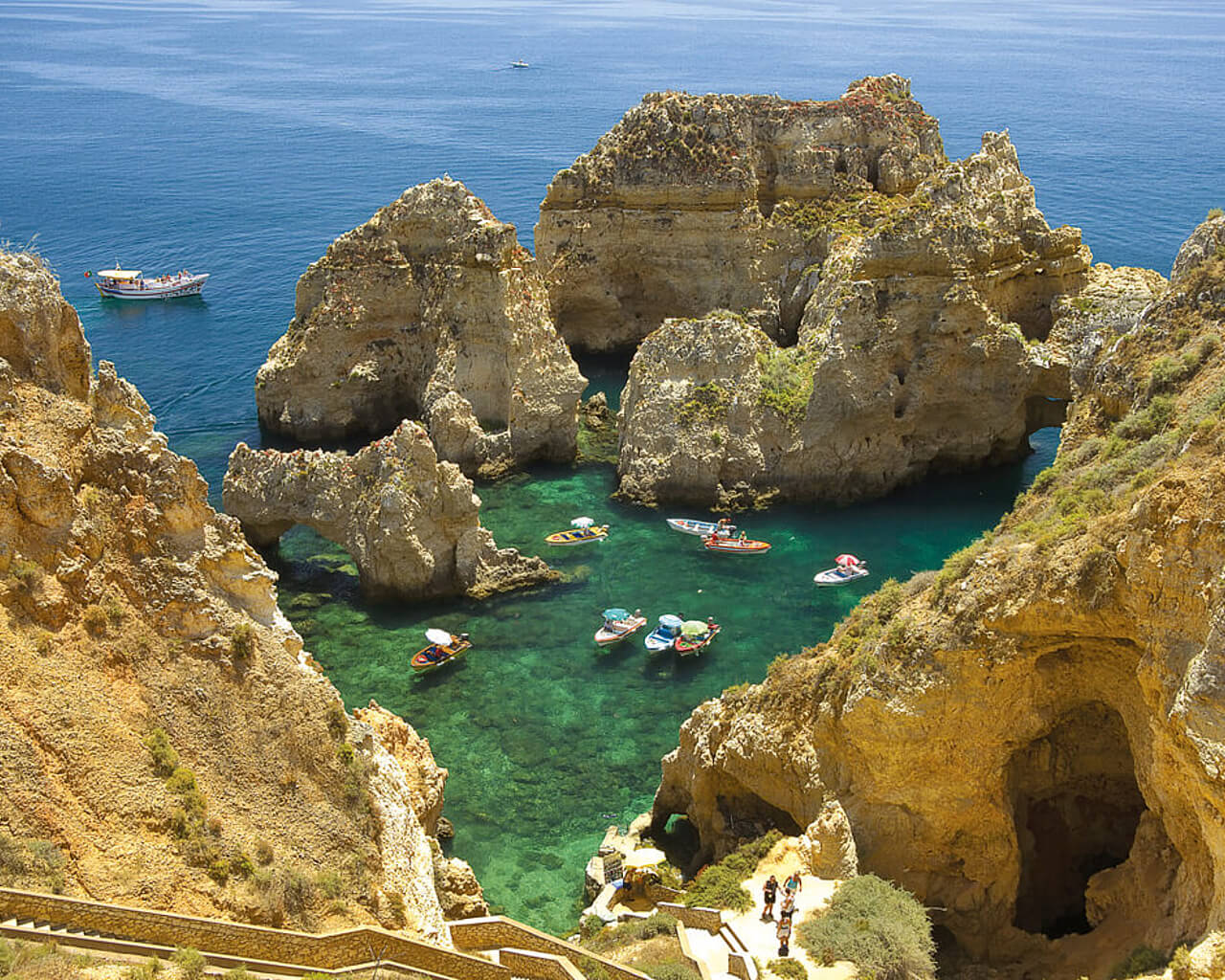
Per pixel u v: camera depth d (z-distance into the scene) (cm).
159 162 17712
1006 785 3575
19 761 2450
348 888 2781
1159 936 3047
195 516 3020
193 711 2809
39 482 2702
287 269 12350
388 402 8650
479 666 5575
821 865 3531
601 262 10100
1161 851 3259
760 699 3966
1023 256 8062
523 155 18362
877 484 7619
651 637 5719
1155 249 11450
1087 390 5141
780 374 7600
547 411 7969
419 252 8475
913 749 3466
